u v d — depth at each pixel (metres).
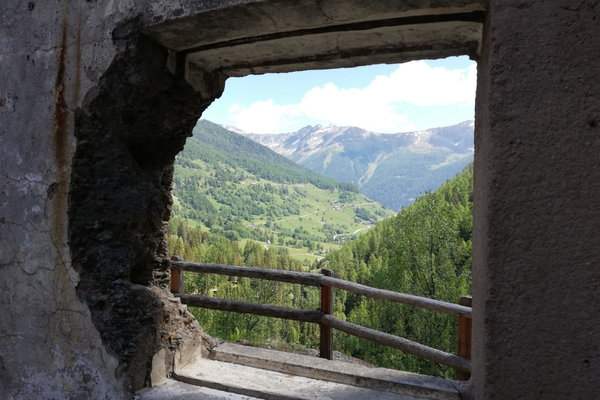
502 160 1.33
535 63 1.31
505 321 1.34
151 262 2.34
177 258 4.23
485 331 1.36
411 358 8.66
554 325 1.31
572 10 1.29
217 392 2.15
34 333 2.09
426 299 3.02
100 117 1.95
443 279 11.18
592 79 1.28
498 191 1.34
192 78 2.23
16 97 2.07
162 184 2.54
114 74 1.90
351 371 2.33
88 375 2.01
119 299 2.00
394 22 1.75
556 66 1.30
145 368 2.10
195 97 2.32
